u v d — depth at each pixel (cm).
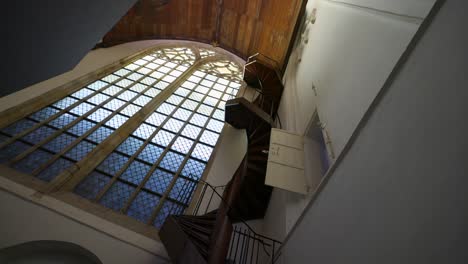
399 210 147
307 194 418
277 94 843
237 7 1120
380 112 202
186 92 1060
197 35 1350
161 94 960
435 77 145
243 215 593
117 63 1033
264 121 633
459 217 106
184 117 911
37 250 459
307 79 620
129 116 832
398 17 244
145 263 454
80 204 532
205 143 823
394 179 159
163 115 884
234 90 1173
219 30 1302
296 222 332
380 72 256
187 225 432
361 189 196
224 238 393
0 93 196
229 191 564
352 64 348
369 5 326
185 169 709
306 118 530
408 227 136
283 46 905
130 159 683
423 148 140
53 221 474
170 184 652
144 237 503
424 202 130
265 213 608
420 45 168
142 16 1182
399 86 183
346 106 332
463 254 99
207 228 457
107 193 591
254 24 1095
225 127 872
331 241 220
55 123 708
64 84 810
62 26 194
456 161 116
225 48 1336
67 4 179
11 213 461
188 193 631
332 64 445
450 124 125
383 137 186
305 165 465
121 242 478
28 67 200
